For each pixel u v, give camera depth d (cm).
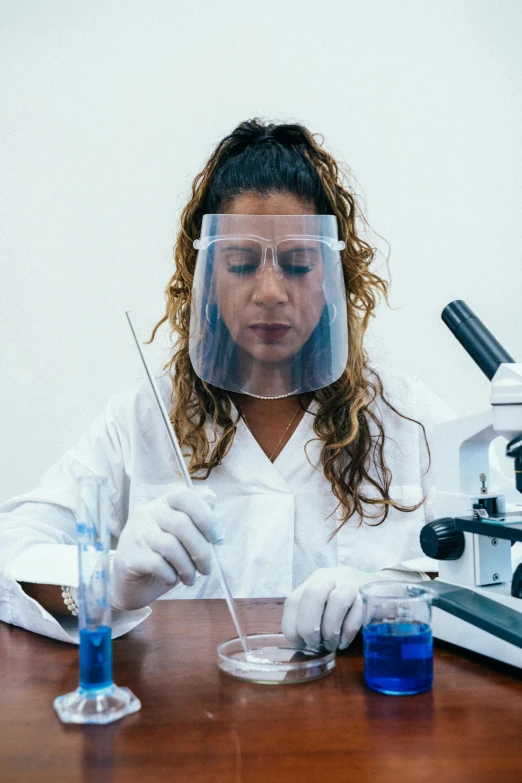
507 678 88
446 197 247
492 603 98
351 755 69
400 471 169
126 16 242
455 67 245
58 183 242
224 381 136
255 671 88
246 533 160
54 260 243
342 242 131
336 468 162
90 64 242
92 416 245
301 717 78
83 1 240
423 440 173
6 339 243
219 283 129
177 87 244
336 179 162
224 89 245
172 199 246
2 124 240
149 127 244
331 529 163
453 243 248
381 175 246
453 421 108
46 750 71
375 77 246
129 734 74
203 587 161
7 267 242
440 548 104
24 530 127
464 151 247
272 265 127
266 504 159
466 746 71
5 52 239
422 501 168
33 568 112
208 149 246
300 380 135
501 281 250
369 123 246
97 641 80
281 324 129
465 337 107
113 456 168
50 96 241
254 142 156
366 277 168
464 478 108
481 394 251
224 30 244
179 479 164
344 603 96
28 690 86
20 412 244
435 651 98
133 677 89
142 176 245
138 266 245
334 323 132
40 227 242
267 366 134
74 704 79
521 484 93
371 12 244
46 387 244
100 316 245
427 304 249
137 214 245
